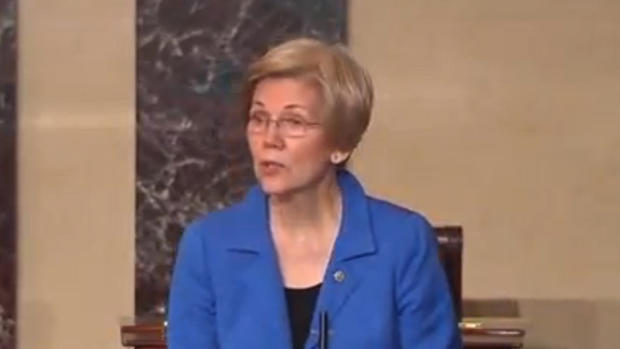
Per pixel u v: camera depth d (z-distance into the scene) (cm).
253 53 1438
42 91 1470
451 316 653
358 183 665
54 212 1482
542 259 1470
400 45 1459
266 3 1434
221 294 633
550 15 1455
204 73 1443
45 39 1467
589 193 1465
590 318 1470
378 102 1464
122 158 1477
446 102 1462
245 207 655
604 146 1460
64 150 1475
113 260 1484
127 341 1045
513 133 1463
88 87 1471
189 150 1451
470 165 1466
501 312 1387
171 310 648
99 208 1481
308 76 609
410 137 1466
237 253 638
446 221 1470
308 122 611
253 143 622
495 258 1473
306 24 1434
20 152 1472
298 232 644
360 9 1458
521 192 1466
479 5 1456
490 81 1460
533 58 1457
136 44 1447
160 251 1459
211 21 1438
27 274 1484
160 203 1456
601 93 1457
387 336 621
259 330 621
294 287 632
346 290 625
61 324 1487
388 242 639
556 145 1462
